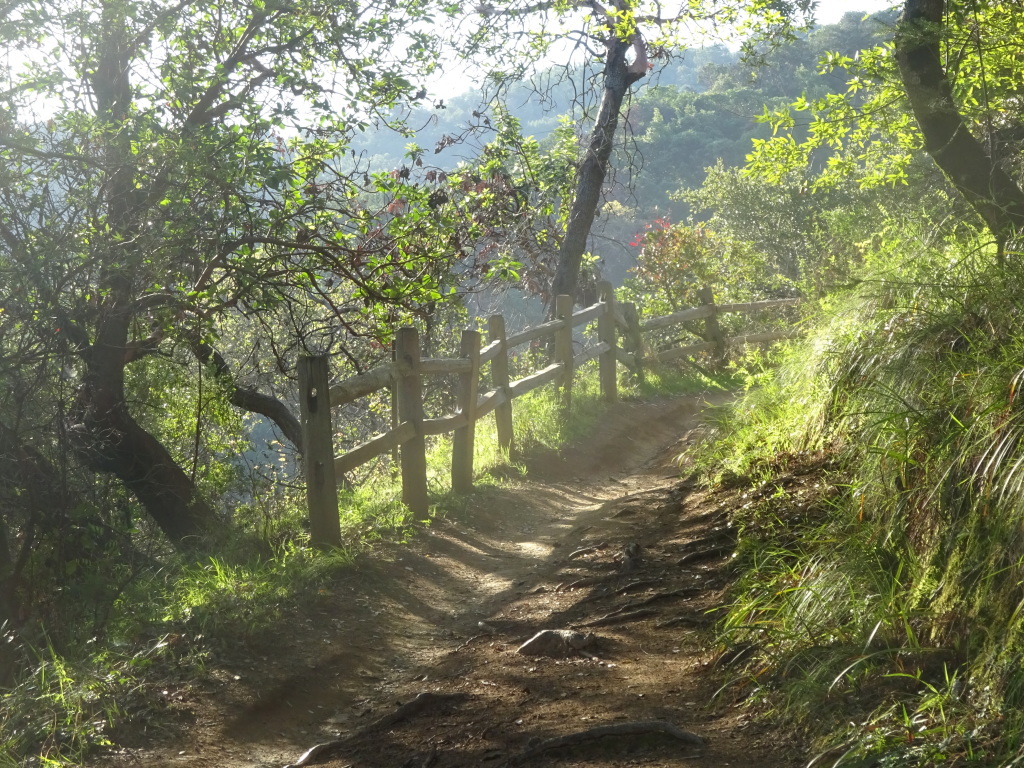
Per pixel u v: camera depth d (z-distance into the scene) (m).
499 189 15.52
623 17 11.16
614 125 16.03
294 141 9.55
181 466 9.60
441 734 4.00
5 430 6.45
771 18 9.75
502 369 9.55
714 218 25.88
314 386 6.55
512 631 5.21
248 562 6.36
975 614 3.50
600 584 5.63
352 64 9.30
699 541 5.75
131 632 5.26
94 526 6.98
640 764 3.36
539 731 3.80
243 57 9.50
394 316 10.26
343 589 6.04
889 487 4.48
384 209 10.12
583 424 10.67
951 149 6.23
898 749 2.97
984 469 3.86
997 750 2.87
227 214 7.94
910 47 6.19
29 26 7.42
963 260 5.59
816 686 3.50
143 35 8.91
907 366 5.11
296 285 9.23
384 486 8.77
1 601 6.07
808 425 6.38
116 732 4.27
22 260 6.51
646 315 17.20
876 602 3.85
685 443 9.50
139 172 7.59
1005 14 6.59
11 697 4.54
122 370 8.46
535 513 8.02
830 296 7.35
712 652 4.21
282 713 4.57
